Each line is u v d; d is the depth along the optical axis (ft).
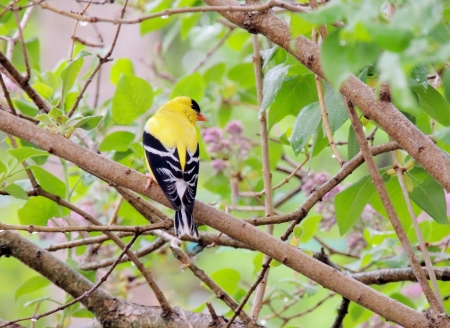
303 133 25.73
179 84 38.58
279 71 25.53
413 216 21.65
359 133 20.86
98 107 43.09
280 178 56.44
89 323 27.66
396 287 34.96
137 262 25.27
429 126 27.89
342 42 13.43
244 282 34.55
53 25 57.47
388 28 12.44
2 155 50.88
